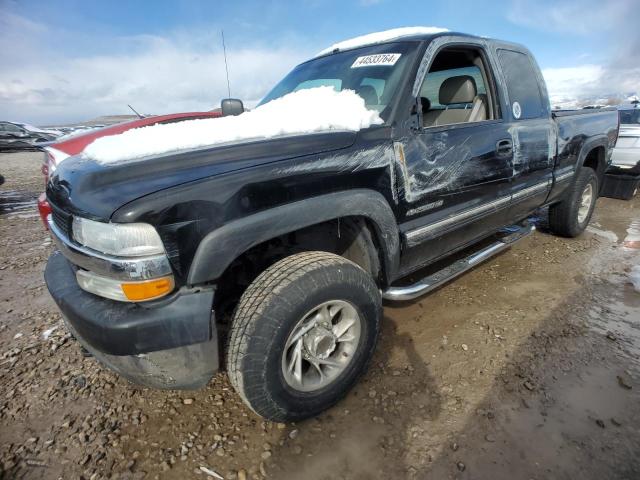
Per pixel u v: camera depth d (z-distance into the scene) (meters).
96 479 1.61
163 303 1.42
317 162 1.68
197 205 1.41
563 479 1.52
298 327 1.71
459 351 2.31
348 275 1.75
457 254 3.55
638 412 1.83
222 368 2.11
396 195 1.99
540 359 2.22
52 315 2.95
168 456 1.71
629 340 2.37
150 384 1.58
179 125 1.99
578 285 3.09
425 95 2.96
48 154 3.86
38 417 1.95
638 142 5.55
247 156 1.58
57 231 1.74
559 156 3.30
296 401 1.73
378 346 2.39
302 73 2.93
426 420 1.83
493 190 2.63
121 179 1.44
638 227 4.57
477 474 1.56
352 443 1.74
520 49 3.04
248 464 1.66
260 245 1.97
